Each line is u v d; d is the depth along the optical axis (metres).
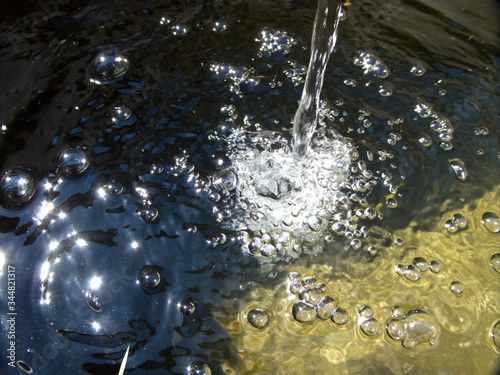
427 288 0.28
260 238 0.29
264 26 0.37
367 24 0.37
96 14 0.37
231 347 0.26
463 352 0.26
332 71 0.35
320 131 0.32
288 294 0.28
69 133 0.32
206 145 0.32
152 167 0.31
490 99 0.34
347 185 0.31
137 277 0.28
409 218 0.30
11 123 0.32
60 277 0.27
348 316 0.27
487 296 0.28
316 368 0.26
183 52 0.36
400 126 0.33
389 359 0.26
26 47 0.35
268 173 0.31
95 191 0.30
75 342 0.26
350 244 0.29
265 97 0.34
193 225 0.29
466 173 0.31
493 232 0.30
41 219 0.29
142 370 0.25
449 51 0.36
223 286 0.28
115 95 0.33
